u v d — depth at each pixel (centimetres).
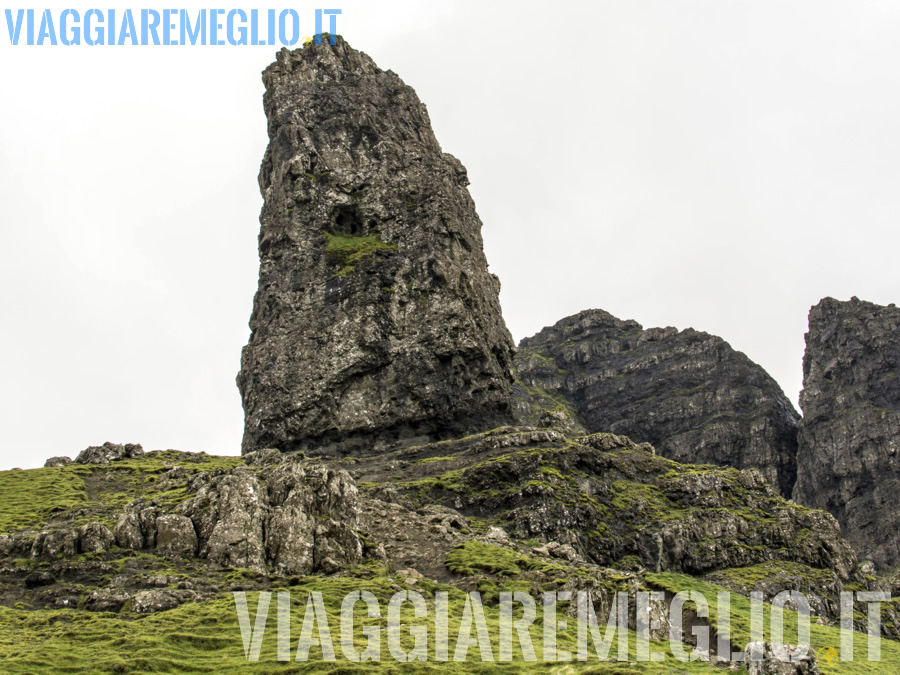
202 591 7462
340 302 16488
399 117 19262
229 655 6425
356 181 18012
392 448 15538
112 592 7300
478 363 16425
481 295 17288
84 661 6184
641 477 13350
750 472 13562
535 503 11712
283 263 17175
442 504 11956
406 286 16762
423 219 17438
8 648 6341
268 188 18488
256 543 8119
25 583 7550
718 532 12219
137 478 12125
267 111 19325
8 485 11638
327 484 9012
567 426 15488
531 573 8519
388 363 16138
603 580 8488
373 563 8469
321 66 19512
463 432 15875
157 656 6294
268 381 16125
